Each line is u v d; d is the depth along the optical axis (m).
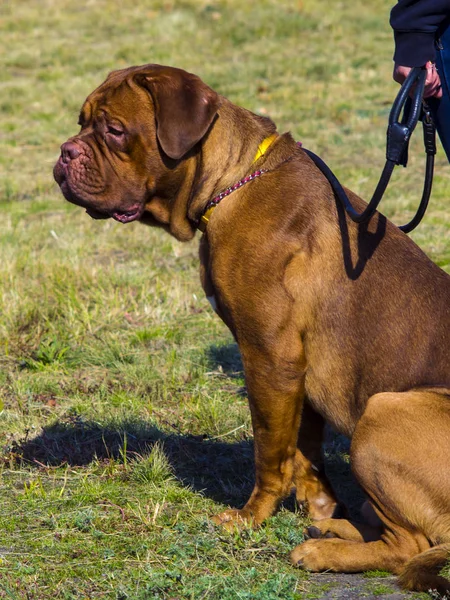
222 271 5.58
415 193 14.92
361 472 5.13
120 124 5.70
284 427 5.63
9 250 12.23
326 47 26.73
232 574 5.14
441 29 6.00
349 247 5.57
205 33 28.67
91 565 5.27
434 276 5.62
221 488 6.45
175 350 9.32
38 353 9.11
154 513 5.86
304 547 5.30
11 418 7.66
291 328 5.50
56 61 26.56
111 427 7.43
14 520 5.86
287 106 21.36
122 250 12.97
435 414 5.00
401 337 5.40
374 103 21.42
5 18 31.52
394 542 5.12
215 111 5.62
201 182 5.72
